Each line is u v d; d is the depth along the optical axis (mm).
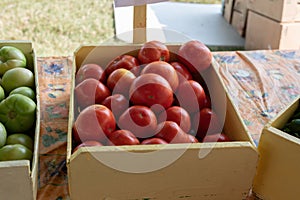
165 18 3412
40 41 3039
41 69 1262
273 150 744
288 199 757
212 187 753
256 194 804
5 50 1045
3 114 850
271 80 1283
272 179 766
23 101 857
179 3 3893
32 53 1120
